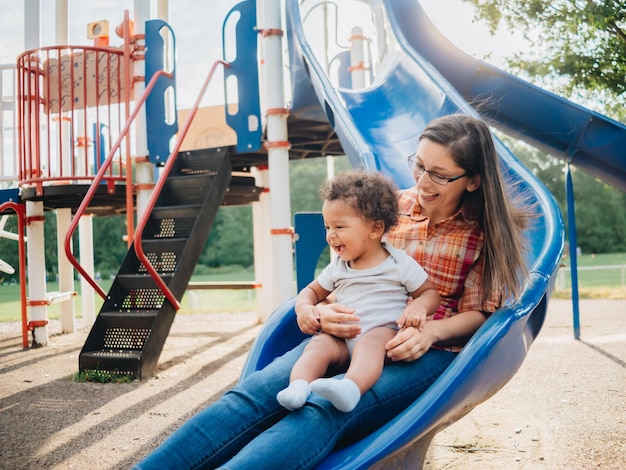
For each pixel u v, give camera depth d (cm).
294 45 620
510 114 630
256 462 147
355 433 169
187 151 641
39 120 623
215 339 696
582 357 509
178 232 573
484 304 190
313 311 190
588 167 616
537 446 297
